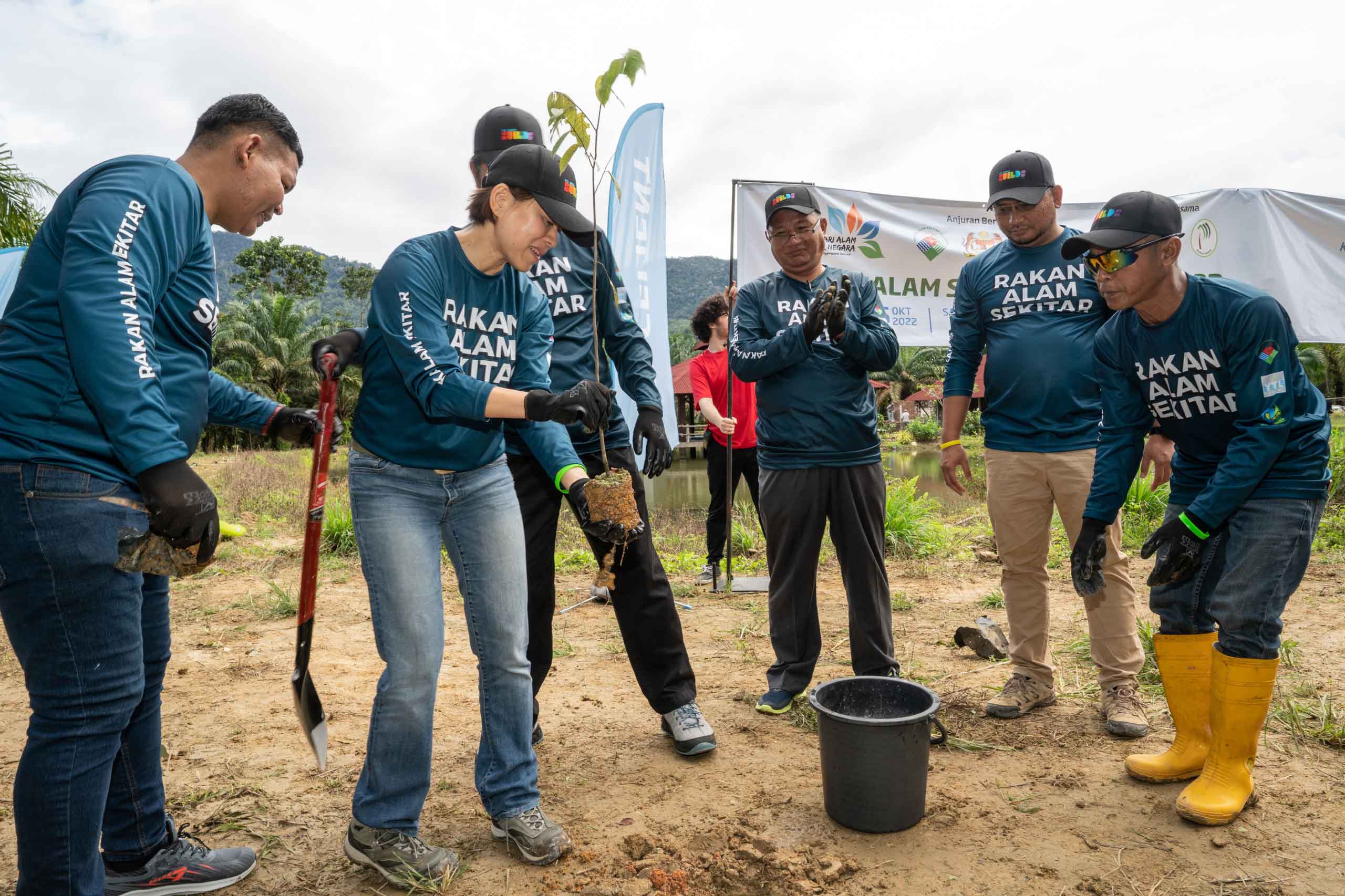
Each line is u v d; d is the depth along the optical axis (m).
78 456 1.71
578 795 2.79
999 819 2.56
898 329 6.43
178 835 2.36
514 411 2.08
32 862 1.73
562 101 2.39
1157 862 2.30
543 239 2.25
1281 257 6.70
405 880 2.23
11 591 1.70
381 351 2.23
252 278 66.69
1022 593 3.50
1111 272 2.56
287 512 10.84
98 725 1.76
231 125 2.00
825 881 2.22
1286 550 2.46
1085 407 3.40
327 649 4.64
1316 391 2.56
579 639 4.80
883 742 2.40
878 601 3.42
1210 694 2.60
